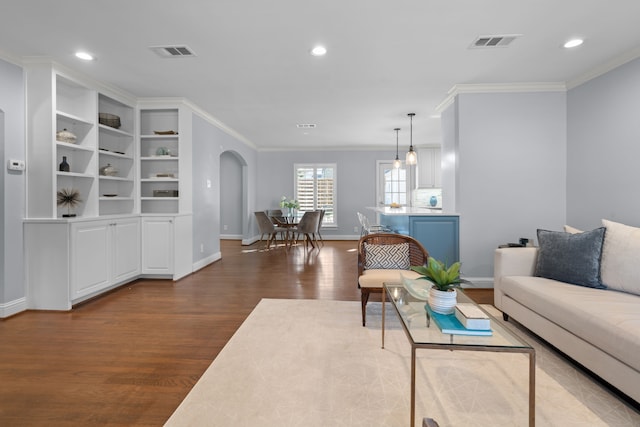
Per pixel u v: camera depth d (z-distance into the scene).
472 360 2.21
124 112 4.50
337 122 5.93
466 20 2.57
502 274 2.92
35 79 3.26
